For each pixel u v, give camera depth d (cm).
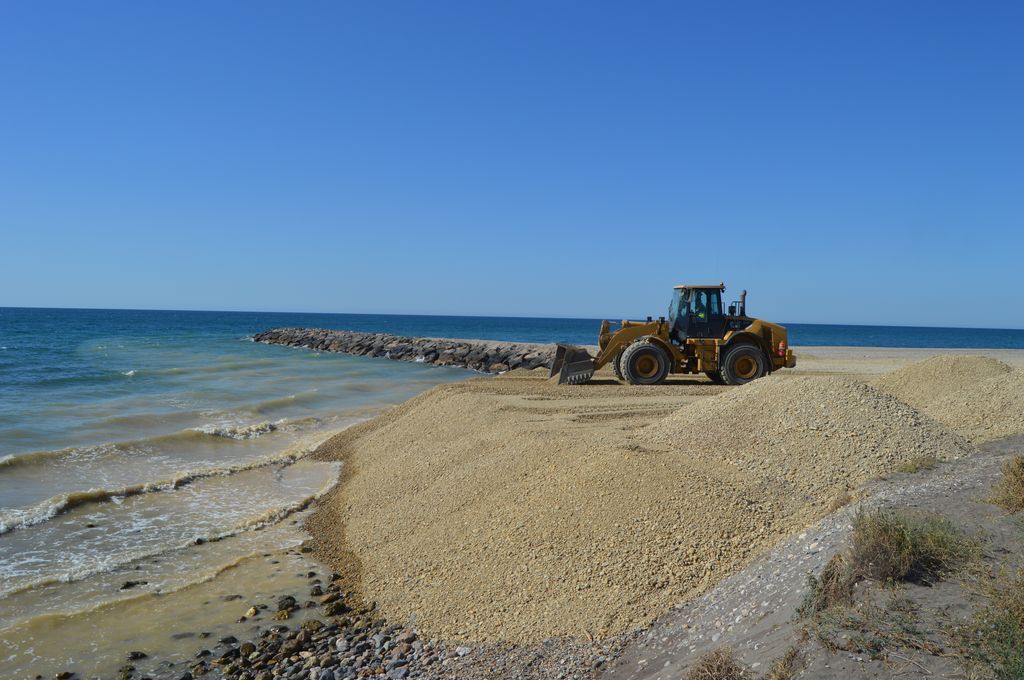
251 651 590
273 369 3023
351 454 1290
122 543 848
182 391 2106
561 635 532
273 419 1689
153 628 634
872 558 438
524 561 647
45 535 867
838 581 432
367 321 17175
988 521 520
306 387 2347
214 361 3350
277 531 898
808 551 522
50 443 1323
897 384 1263
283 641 609
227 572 762
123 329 7175
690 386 1565
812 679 348
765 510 648
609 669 471
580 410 1225
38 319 9994
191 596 700
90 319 10788
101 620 650
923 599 407
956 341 8162
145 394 2022
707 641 450
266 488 1090
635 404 1287
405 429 1309
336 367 3306
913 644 363
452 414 1283
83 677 554
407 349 4275
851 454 752
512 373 2073
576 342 6994
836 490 679
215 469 1181
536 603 582
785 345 1623
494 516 760
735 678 371
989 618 369
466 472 923
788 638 395
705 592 533
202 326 8900
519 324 16175
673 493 679
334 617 652
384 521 873
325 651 587
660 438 888
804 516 629
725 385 1594
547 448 912
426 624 605
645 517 655
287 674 552
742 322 1642
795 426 823
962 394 1031
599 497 708
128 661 579
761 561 550
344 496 1029
